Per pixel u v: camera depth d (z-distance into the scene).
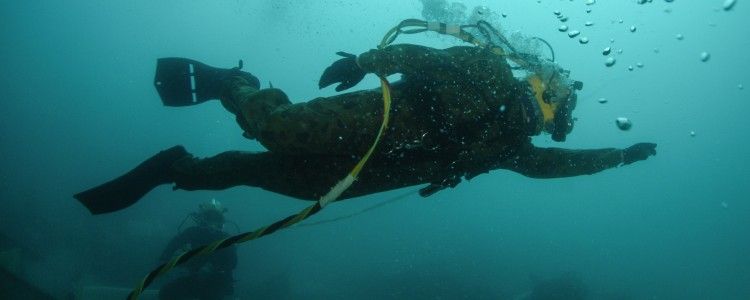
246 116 1.60
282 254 14.17
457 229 23.84
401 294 12.24
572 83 1.76
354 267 14.57
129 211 13.44
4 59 35.00
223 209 6.93
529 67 1.72
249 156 1.71
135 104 33.84
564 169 2.00
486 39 1.71
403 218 23.20
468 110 1.55
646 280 22.83
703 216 54.91
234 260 6.72
